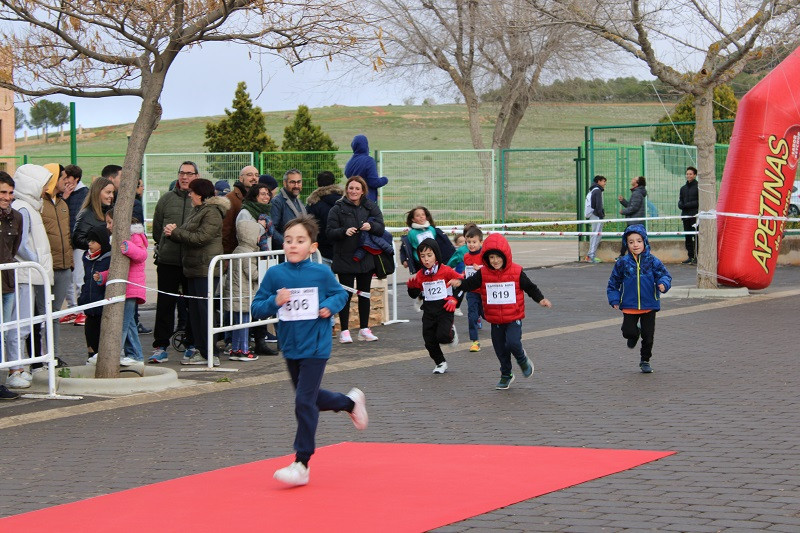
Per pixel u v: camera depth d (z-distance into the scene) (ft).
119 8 45.83
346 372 50.21
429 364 52.42
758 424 36.11
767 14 71.51
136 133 47.65
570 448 33.40
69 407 42.32
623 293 47.93
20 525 26.08
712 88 78.13
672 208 114.73
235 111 182.80
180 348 57.67
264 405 42.63
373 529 24.71
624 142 225.56
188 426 38.68
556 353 54.49
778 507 25.62
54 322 51.90
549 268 106.63
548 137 292.81
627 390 43.62
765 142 77.97
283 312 30.76
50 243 52.75
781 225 79.41
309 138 172.14
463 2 163.94
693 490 27.53
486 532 24.29
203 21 46.29
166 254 53.52
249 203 55.01
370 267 59.88
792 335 58.13
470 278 44.80
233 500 27.99
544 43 162.30
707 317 66.95
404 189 127.65
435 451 33.63
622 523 24.61
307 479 29.37
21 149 271.49
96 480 30.96
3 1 45.27
